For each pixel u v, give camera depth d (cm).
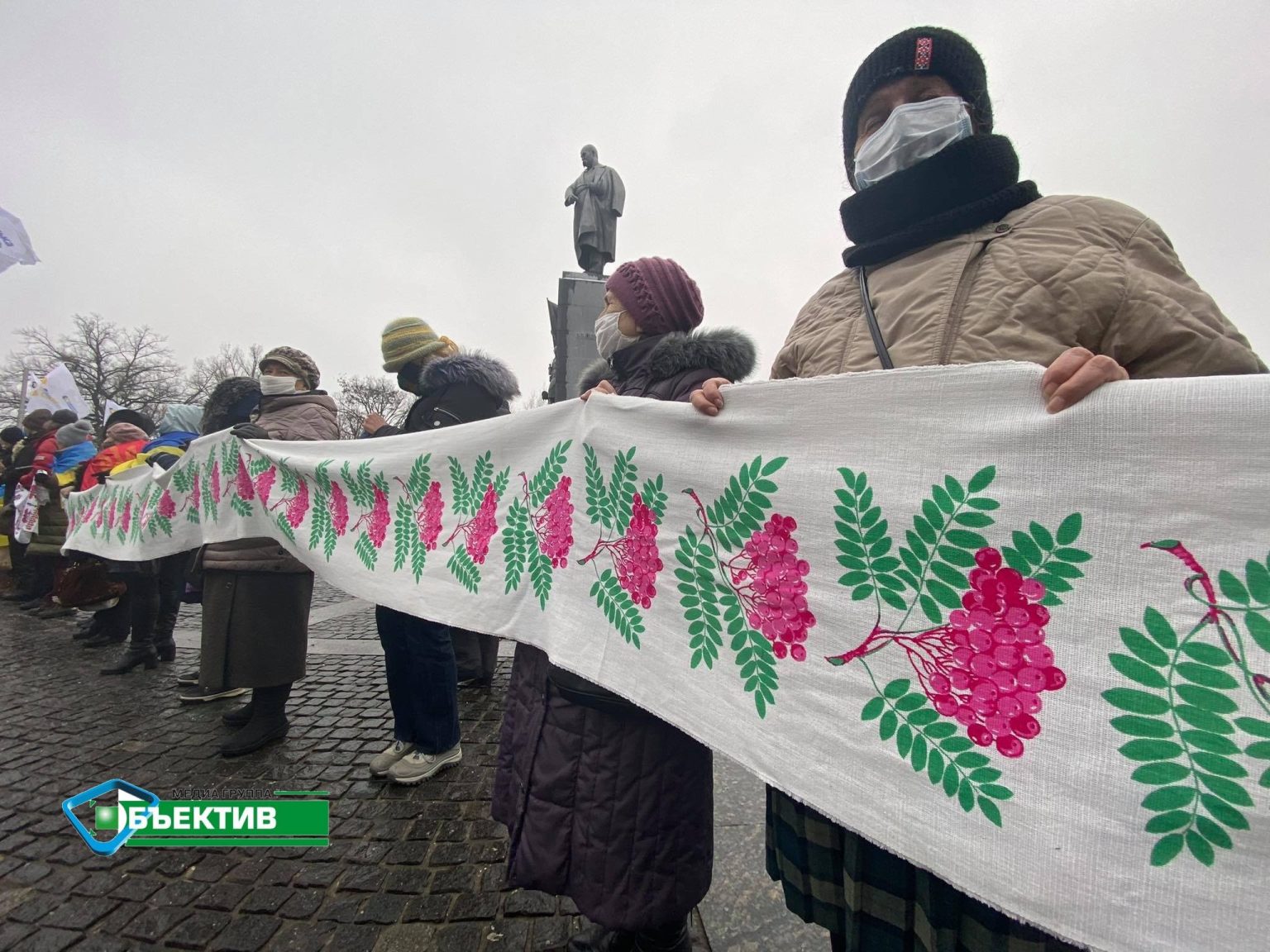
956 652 78
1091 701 67
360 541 215
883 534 87
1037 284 84
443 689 234
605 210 972
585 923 159
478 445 179
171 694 336
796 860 103
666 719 112
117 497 360
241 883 174
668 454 121
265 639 251
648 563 123
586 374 196
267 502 250
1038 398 75
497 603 162
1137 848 62
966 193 99
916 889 83
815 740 91
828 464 95
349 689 340
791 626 97
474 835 198
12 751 259
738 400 110
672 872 117
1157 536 65
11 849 190
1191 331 77
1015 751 72
